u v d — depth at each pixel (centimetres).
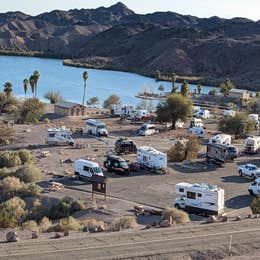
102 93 19350
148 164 6519
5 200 5053
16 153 6806
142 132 9712
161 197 5291
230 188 5831
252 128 10031
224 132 9944
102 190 5175
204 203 4706
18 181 5388
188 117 10975
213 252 3250
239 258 3188
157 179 6112
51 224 4256
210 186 4856
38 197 5106
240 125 9831
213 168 6925
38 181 5756
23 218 4575
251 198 5416
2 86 18712
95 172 5853
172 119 10756
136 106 15312
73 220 4209
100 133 9306
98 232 3728
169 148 8275
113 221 4216
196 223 4153
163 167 6450
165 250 3234
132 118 11806
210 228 3859
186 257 3150
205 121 12438
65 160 6994
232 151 7506
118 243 3338
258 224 4041
